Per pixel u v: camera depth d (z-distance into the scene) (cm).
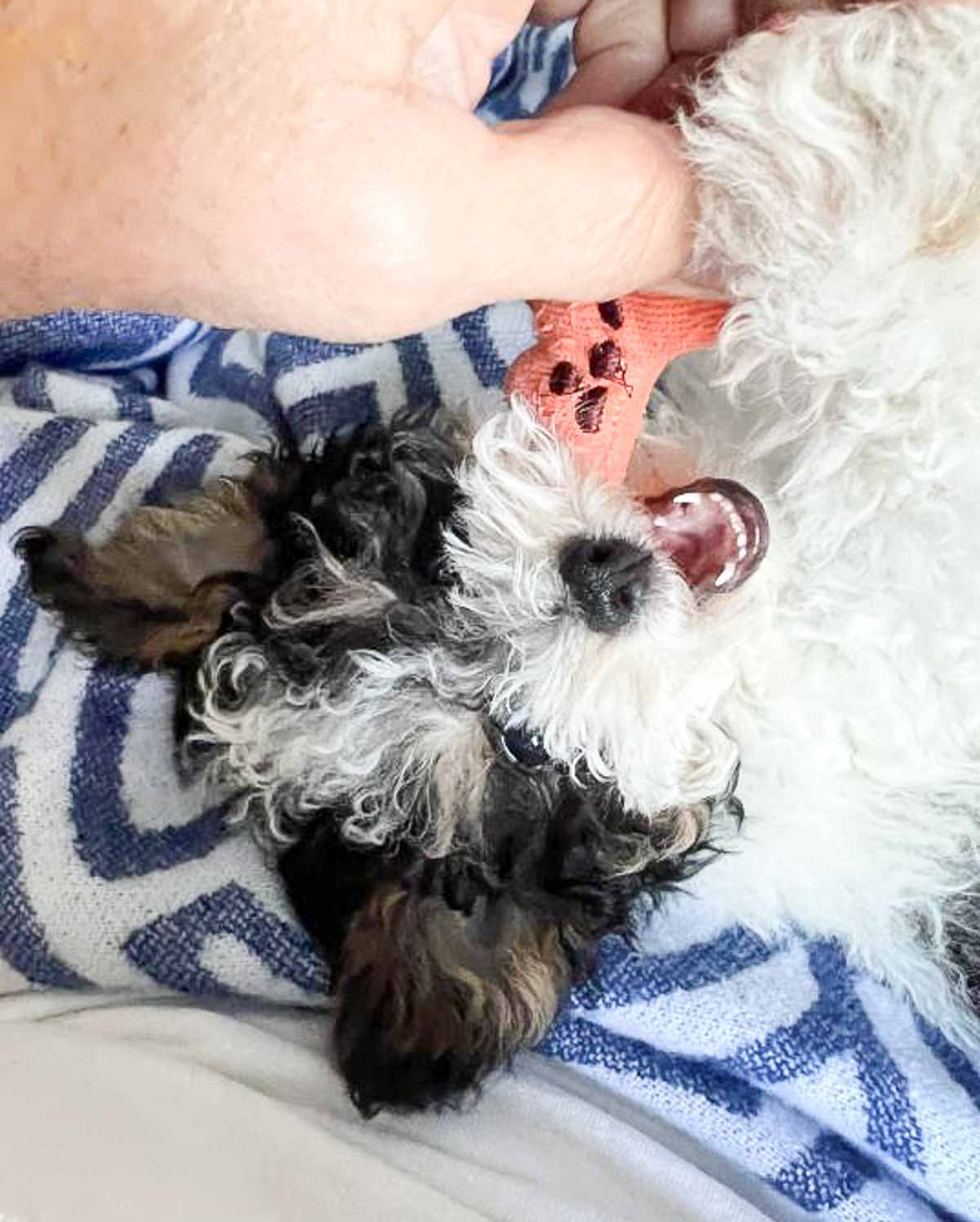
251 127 16
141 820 38
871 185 27
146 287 18
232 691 33
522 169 20
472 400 38
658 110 30
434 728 31
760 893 36
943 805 35
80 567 37
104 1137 29
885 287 28
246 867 37
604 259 23
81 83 16
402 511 31
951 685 32
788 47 27
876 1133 35
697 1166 35
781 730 33
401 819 32
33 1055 32
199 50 16
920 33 27
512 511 29
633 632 29
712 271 28
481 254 20
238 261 17
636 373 29
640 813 32
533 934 33
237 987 36
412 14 17
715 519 30
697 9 29
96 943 37
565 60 47
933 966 36
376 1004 32
